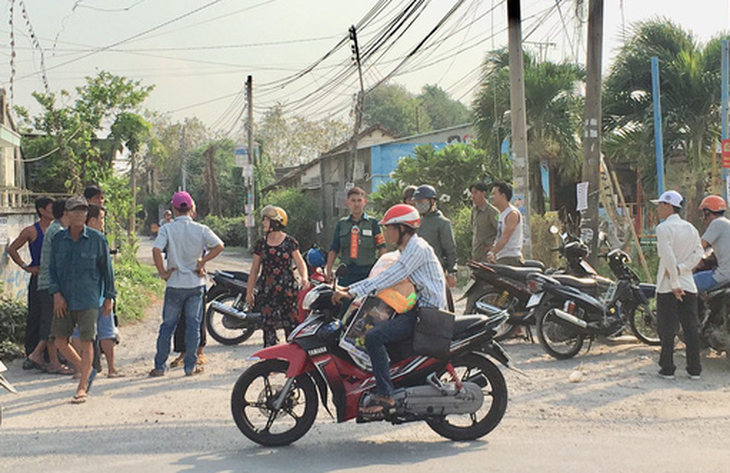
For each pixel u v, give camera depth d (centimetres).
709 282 860
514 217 991
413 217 578
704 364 870
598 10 1115
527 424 638
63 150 2580
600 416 661
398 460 541
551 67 2147
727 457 537
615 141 1925
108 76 2858
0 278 1198
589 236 1128
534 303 922
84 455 559
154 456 557
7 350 945
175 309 853
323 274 899
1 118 2177
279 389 589
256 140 6053
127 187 2909
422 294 578
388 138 4247
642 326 1035
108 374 852
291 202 4091
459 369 840
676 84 1808
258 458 551
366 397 564
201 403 721
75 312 733
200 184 7150
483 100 2194
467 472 508
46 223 902
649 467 514
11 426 644
